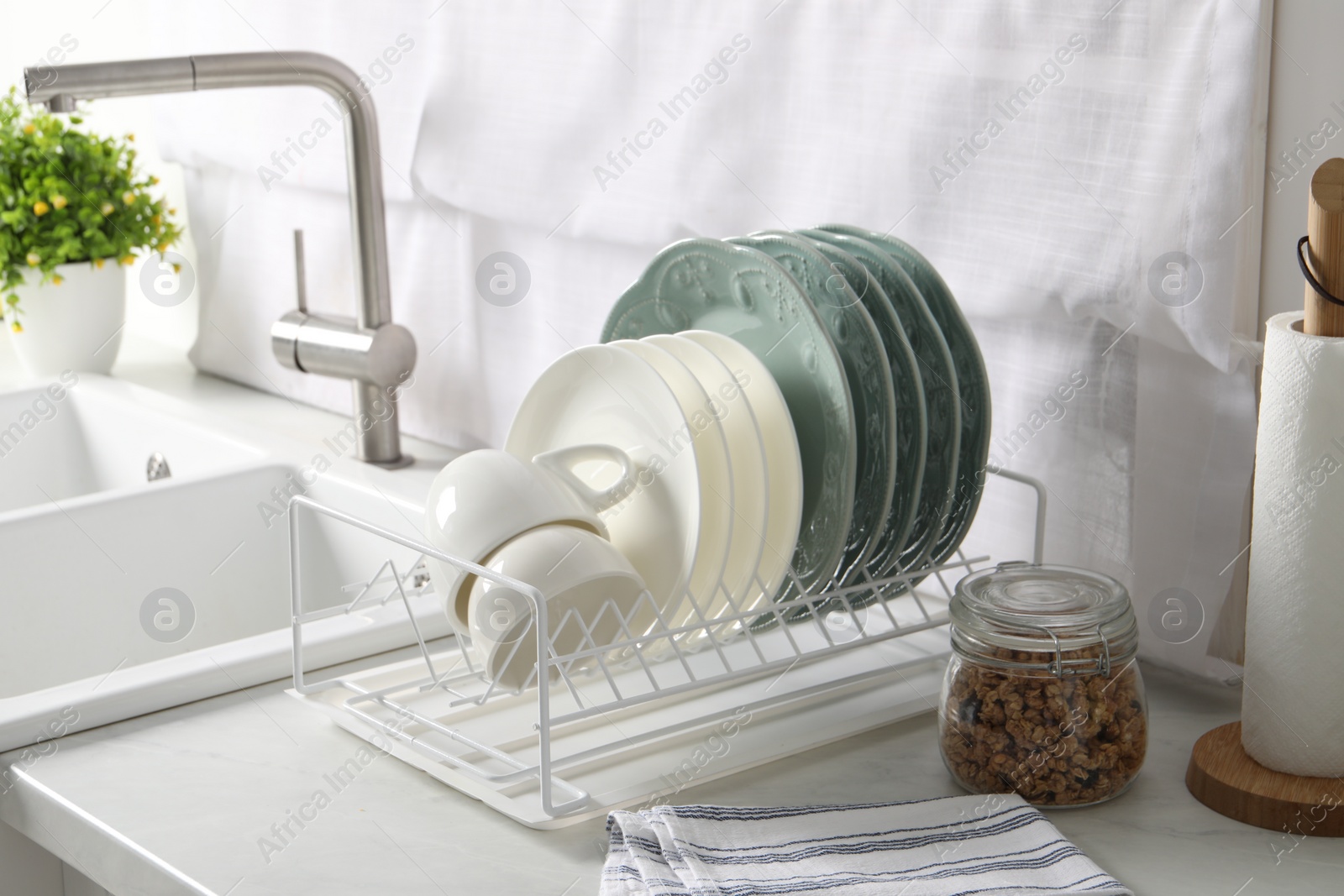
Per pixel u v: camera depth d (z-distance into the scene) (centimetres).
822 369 87
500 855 72
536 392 96
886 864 69
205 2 161
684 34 114
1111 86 88
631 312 102
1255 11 80
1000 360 102
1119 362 94
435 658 99
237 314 170
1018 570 82
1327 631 73
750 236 93
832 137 106
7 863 87
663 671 94
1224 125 83
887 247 96
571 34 122
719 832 71
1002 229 96
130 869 73
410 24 136
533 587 75
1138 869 70
